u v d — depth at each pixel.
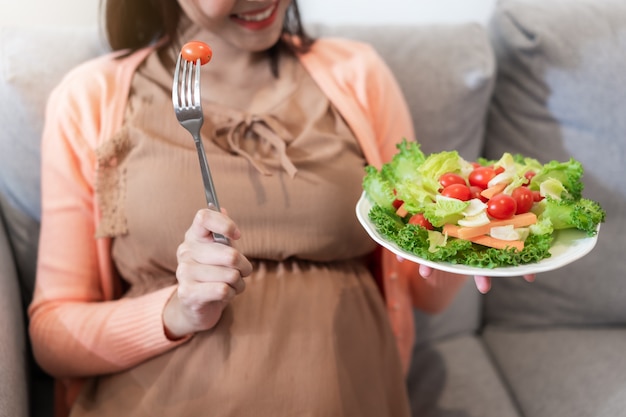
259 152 0.89
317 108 0.95
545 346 1.16
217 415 0.77
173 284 0.88
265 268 0.87
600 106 1.09
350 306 0.88
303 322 0.83
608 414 0.96
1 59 1.01
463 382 1.11
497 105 1.21
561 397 1.03
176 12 0.97
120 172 0.88
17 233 1.06
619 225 1.13
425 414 1.06
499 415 1.03
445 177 0.72
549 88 1.12
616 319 1.18
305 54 1.02
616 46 1.08
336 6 1.33
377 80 1.02
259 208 0.86
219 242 0.72
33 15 1.19
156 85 0.93
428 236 0.66
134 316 0.83
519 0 1.17
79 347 0.84
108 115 0.92
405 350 1.06
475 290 1.23
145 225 0.86
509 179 0.72
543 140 1.14
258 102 0.94
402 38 1.15
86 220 0.92
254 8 0.84
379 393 0.86
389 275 1.00
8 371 0.82
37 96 1.01
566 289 1.17
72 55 1.05
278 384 0.78
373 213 0.70
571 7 1.13
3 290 0.93
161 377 0.81
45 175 0.93
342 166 0.90
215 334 0.81
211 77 0.95
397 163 0.79
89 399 0.86
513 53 1.15
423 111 1.13
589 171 1.12
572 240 0.67
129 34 1.04
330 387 0.80
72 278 0.90
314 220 0.87
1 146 1.01
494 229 0.66
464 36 1.16
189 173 0.85
